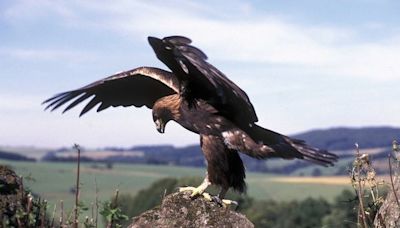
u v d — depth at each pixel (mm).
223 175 4336
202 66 3953
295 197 46594
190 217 4348
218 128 4301
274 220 25219
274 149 4266
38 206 4672
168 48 3994
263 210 26016
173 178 23859
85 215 4703
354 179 4531
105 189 44844
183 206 4379
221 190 4387
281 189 53906
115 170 79375
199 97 4336
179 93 4371
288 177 68375
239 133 4277
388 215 4535
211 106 4316
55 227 4707
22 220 4523
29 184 4855
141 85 4621
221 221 4328
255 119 4230
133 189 46750
